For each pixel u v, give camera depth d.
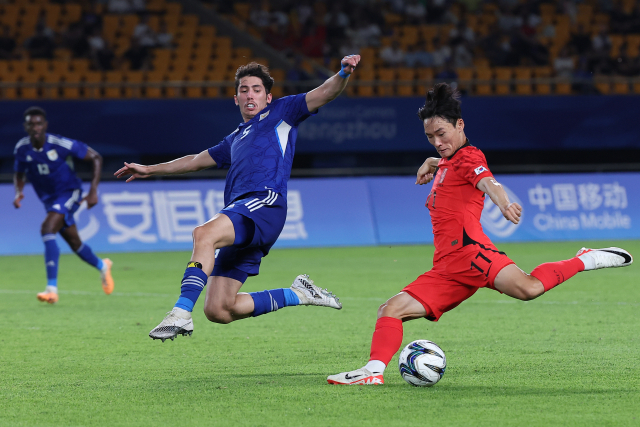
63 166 35.12
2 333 26.03
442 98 17.48
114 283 41.62
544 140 76.44
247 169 18.77
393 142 74.38
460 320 28.06
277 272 45.03
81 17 81.62
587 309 30.42
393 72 80.38
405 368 17.27
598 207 66.81
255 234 17.98
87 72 75.69
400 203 65.62
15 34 78.31
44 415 15.12
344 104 73.38
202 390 17.16
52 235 34.00
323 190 64.62
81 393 17.00
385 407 15.31
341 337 24.91
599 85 80.62
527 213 65.44
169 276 44.66
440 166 17.91
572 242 63.75
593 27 89.12
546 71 81.69
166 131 71.75
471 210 17.30
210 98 72.31
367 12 86.69
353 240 63.72
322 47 84.19
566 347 22.44
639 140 77.56
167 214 61.72
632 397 16.09
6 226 60.03
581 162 84.38
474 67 81.88
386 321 17.44
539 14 89.69
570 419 14.31
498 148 75.94
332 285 39.22
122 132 71.12
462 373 18.80
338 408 15.28
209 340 24.44
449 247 17.34
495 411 14.94
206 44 81.12
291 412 15.03
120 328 27.08
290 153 19.27
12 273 47.28
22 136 69.19
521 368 19.38
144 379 18.52
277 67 82.38
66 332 26.22
